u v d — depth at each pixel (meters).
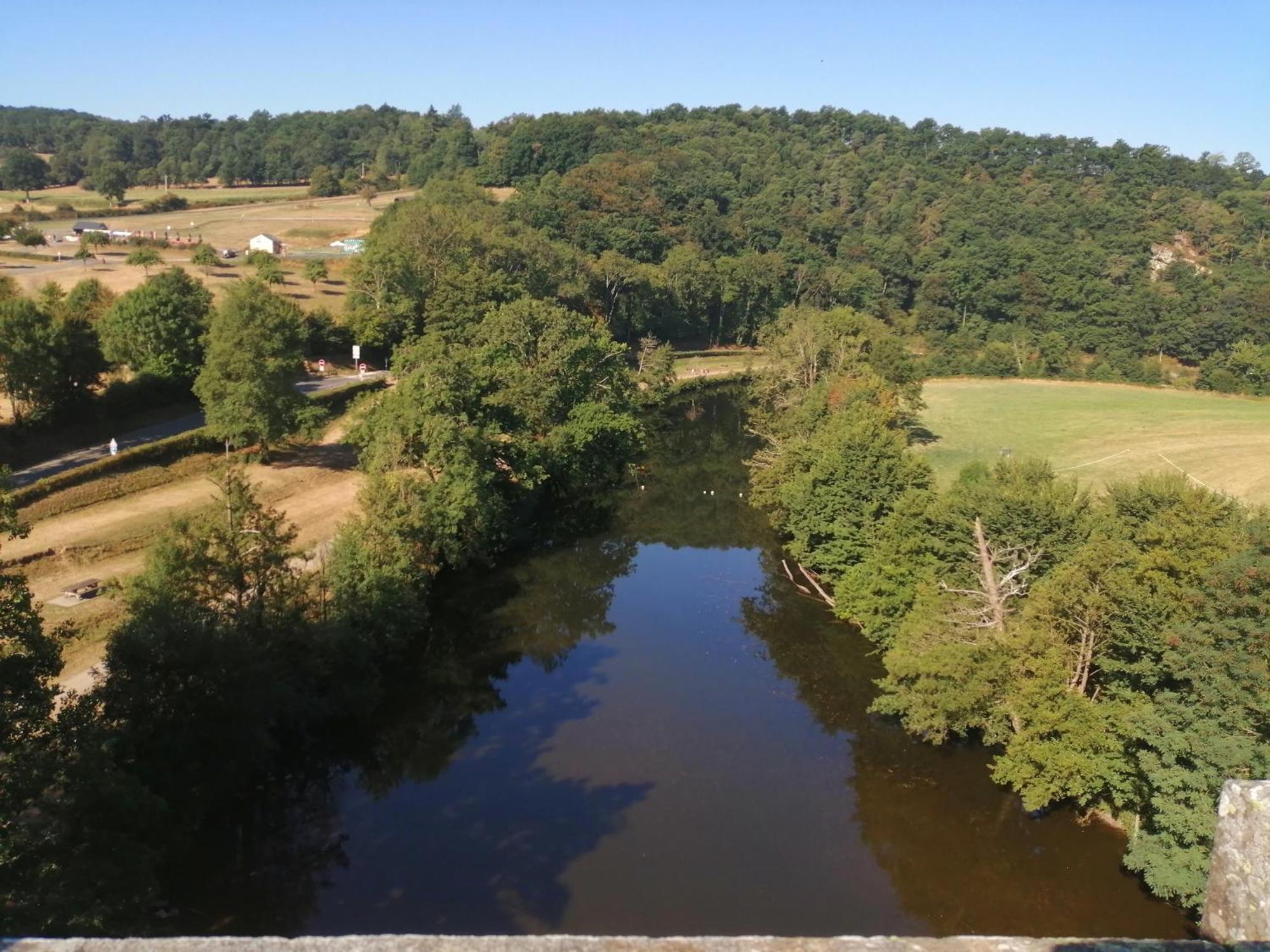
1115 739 32.50
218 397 67.88
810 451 62.25
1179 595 33.38
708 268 157.00
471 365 68.12
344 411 84.62
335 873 32.00
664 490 81.81
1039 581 40.44
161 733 31.12
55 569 48.25
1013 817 36.16
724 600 57.41
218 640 32.25
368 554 44.50
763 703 44.81
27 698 24.41
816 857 33.62
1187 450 92.62
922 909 31.11
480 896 31.05
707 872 32.66
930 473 56.69
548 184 176.88
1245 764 27.83
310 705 38.47
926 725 37.06
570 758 39.72
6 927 20.72
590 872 32.41
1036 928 30.31
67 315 72.50
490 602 56.44
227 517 37.00
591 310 137.12
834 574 55.78
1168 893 29.64
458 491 52.72
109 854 24.75
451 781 37.88
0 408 67.81
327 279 132.50
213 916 29.58
